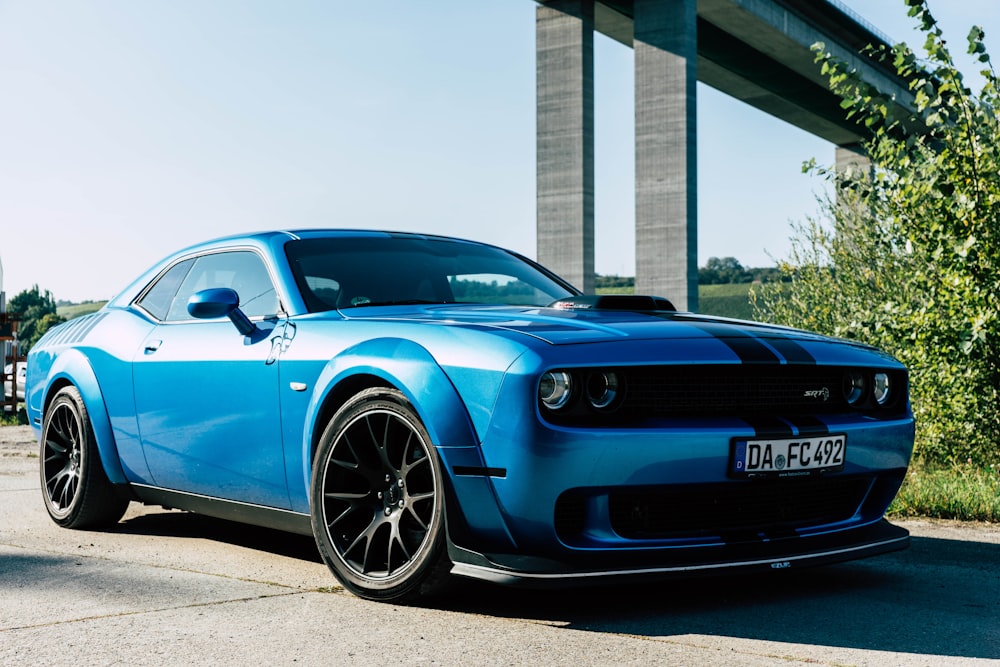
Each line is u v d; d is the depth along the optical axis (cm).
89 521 422
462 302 361
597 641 245
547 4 3256
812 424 282
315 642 244
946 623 264
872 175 573
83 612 274
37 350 477
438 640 246
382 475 292
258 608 278
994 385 561
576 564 258
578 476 255
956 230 541
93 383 413
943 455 602
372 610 276
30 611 275
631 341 271
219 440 348
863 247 772
